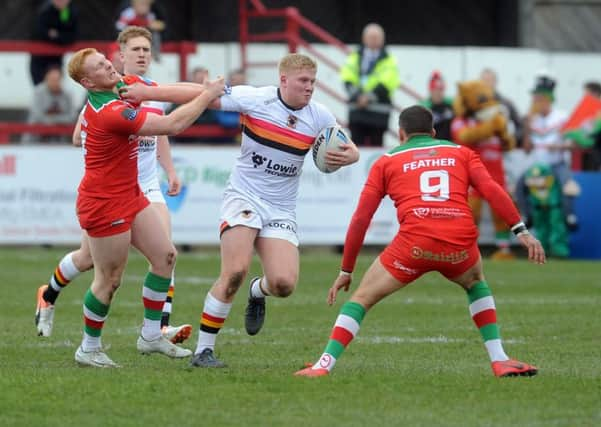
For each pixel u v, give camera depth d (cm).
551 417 2159
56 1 6309
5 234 5847
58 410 2192
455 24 8219
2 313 3781
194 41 7662
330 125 2775
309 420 2120
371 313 3925
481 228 6338
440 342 3234
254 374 2577
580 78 7988
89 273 5150
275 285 2719
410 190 2528
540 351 3070
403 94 7650
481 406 2248
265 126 2725
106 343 3172
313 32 6906
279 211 2778
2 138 6203
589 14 8444
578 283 4953
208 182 5972
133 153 2670
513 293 4562
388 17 8088
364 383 2473
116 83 2598
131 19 6156
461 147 2592
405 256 2506
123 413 2169
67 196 5888
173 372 2614
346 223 6106
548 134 6362
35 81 6500
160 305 2867
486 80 6562
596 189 6406
